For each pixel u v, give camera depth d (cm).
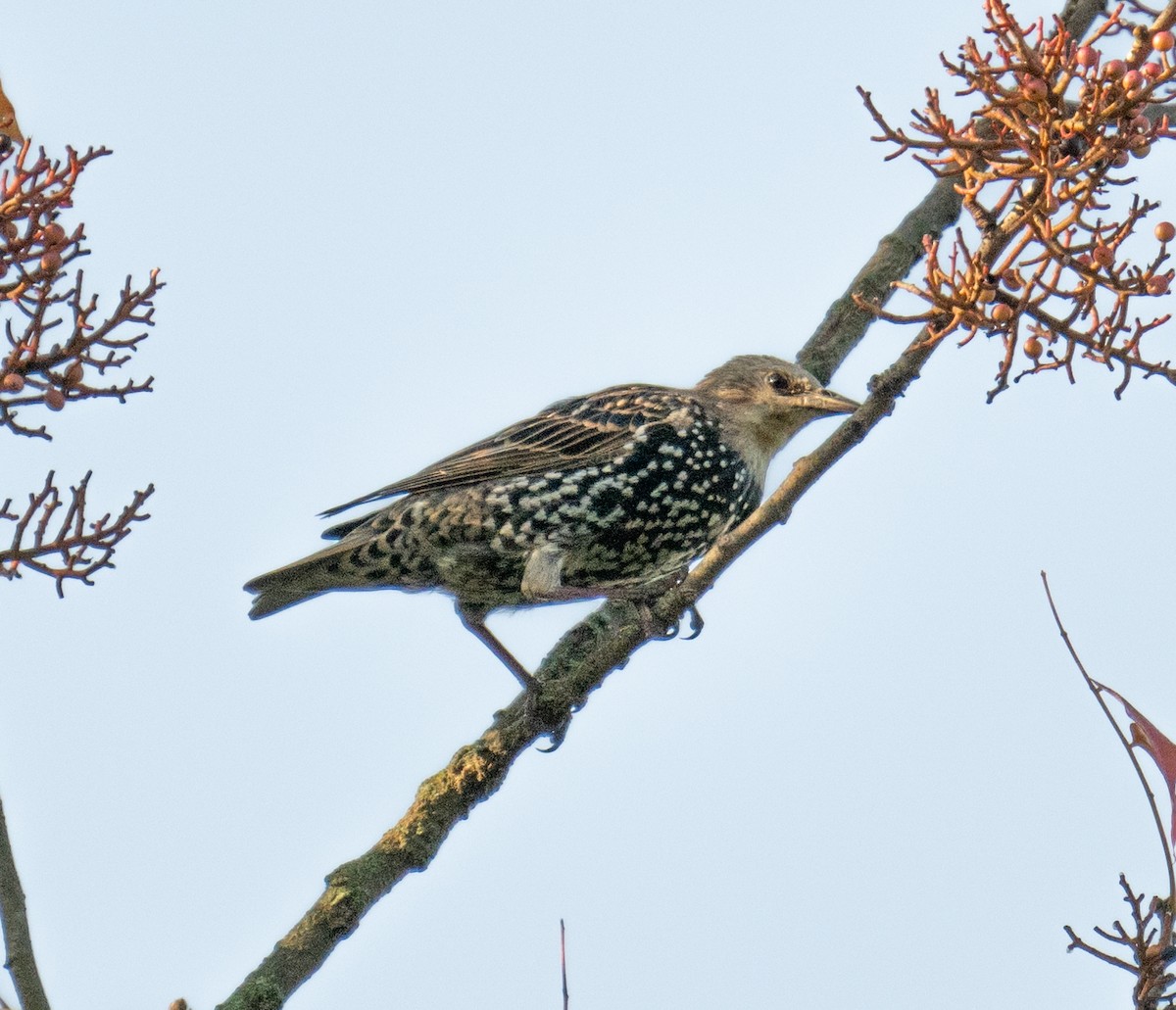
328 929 983
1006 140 818
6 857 774
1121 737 757
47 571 823
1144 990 734
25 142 810
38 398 815
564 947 793
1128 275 827
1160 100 799
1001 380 852
